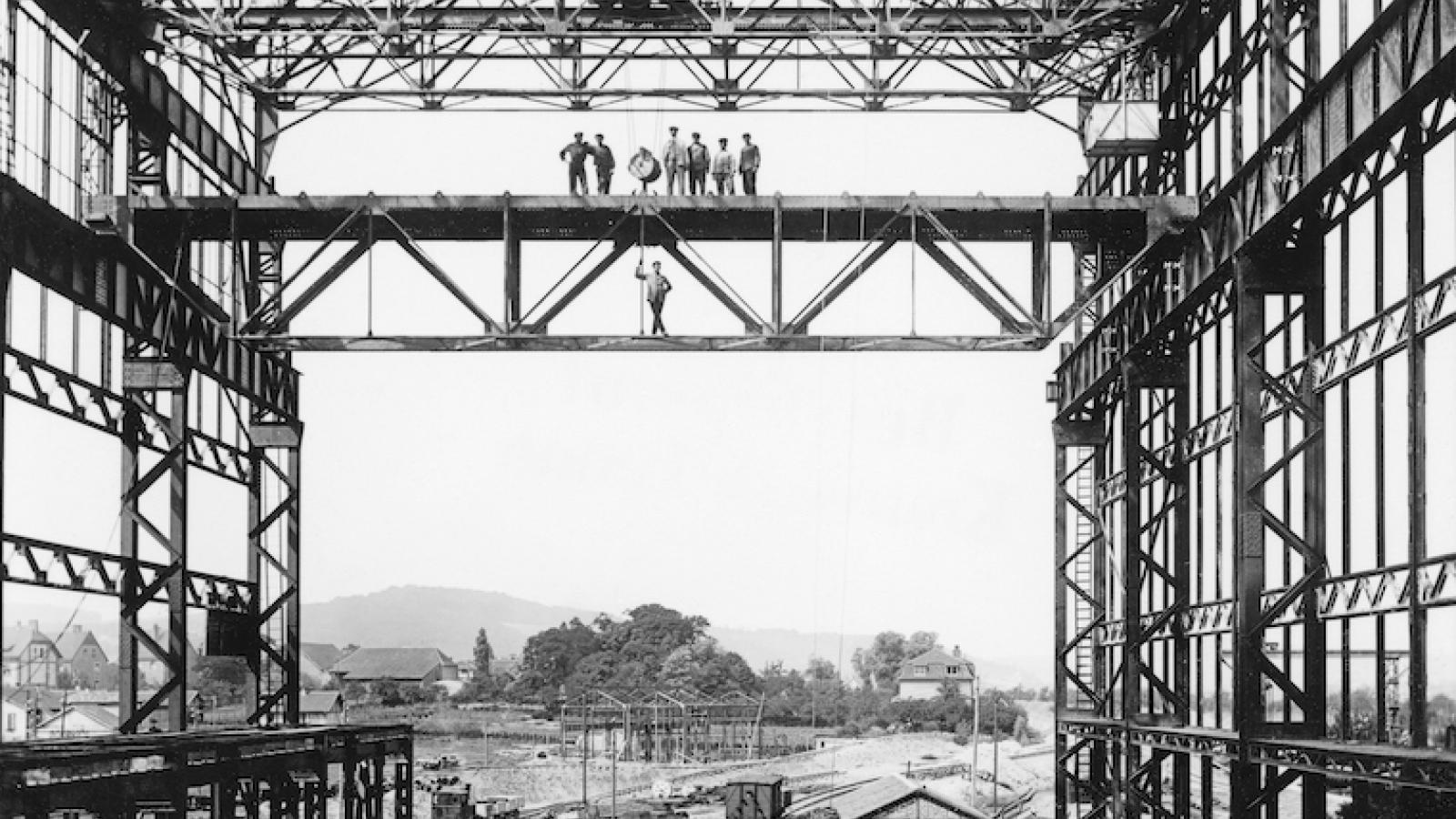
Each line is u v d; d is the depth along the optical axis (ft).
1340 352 73.26
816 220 98.89
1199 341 101.60
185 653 97.91
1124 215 96.63
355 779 104.27
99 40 93.25
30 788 63.93
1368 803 69.72
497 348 96.32
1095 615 120.16
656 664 539.70
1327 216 77.61
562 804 254.27
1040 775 329.93
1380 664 68.13
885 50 103.60
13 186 78.13
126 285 95.20
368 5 102.17
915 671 559.79
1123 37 107.14
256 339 94.99
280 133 112.16
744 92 102.83
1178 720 102.83
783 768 341.82
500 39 102.22
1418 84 59.82
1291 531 78.02
